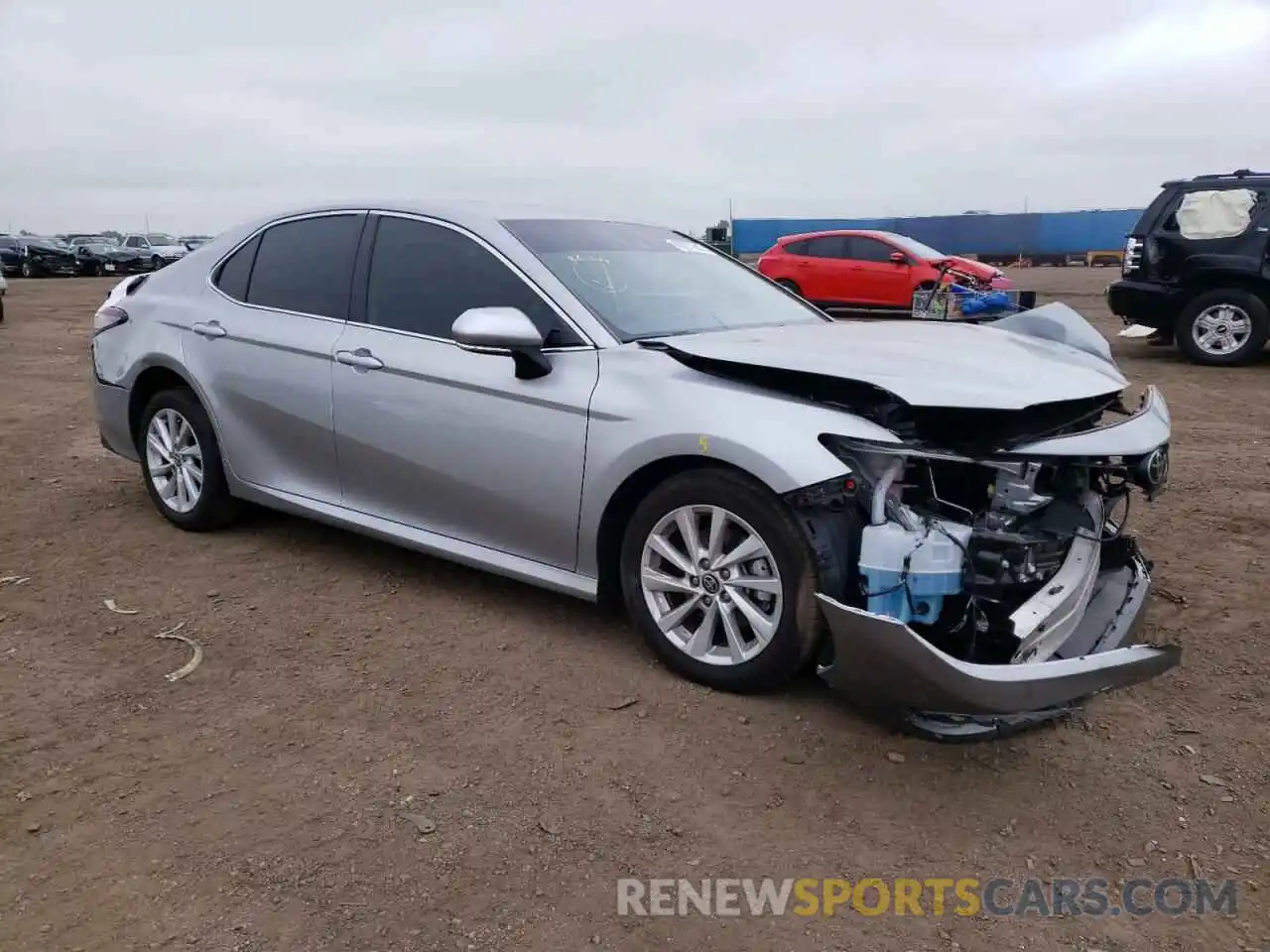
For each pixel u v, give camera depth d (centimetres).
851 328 416
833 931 245
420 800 294
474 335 354
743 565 338
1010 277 3438
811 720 338
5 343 1473
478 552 409
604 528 368
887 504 310
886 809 293
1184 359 1194
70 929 241
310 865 265
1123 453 319
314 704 349
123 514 566
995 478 321
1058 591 317
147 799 293
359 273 446
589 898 255
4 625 414
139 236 4906
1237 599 446
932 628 321
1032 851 276
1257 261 1102
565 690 358
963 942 243
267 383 466
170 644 397
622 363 363
